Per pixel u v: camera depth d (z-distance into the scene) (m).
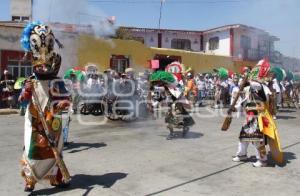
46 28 5.71
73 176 6.57
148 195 5.70
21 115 15.13
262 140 7.20
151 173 6.80
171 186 6.11
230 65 30.69
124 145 9.23
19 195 5.66
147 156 8.06
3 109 16.16
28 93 5.59
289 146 9.16
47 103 5.64
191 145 9.23
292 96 19.83
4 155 8.22
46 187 5.98
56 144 5.77
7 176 6.62
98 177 6.53
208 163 7.51
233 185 6.20
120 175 6.66
